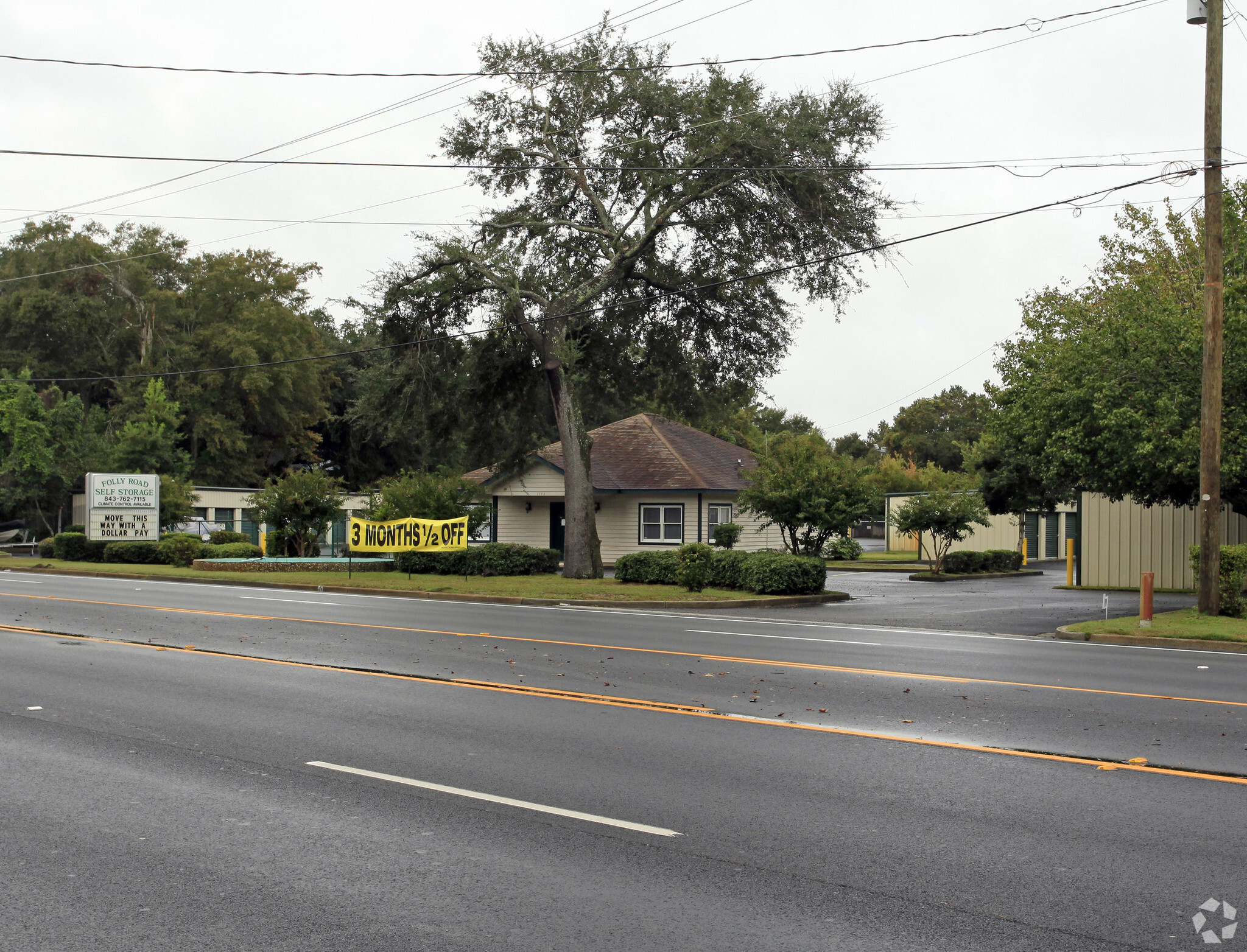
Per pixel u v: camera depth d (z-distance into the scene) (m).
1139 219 27.73
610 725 9.06
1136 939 4.58
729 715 9.55
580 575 29.20
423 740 8.45
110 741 8.36
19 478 45.84
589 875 5.33
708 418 35.59
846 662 13.38
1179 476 22.33
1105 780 7.29
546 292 30.44
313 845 5.80
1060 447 23.31
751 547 39.66
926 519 35.59
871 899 5.03
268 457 70.00
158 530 37.72
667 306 31.56
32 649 13.75
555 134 29.42
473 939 4.54
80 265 59.94
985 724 9.23
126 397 57.44
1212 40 18.12
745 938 4.57
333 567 33.31
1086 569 31.23
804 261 28.47
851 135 27.56
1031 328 26.52
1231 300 21.00
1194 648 16.41
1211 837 6.01
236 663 12.65
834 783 7.16
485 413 33.38
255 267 64.88
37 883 5.20
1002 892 5.13
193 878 5.28
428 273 29.05
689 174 27.31
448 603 23.80
